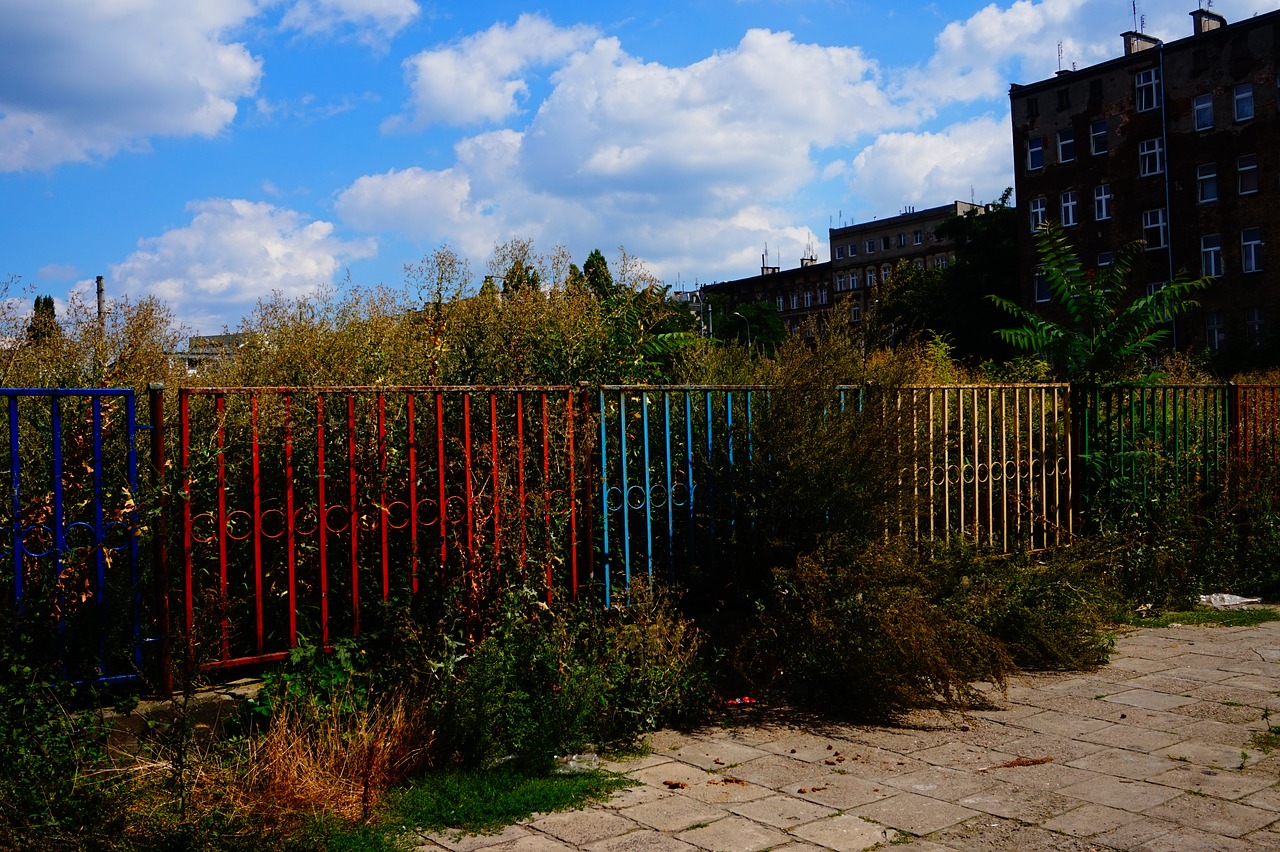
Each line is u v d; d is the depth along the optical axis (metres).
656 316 7.64
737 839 3.65
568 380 6.48
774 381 6.61
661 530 6.12
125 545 4.62
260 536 4.66
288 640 5.09
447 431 5.52
